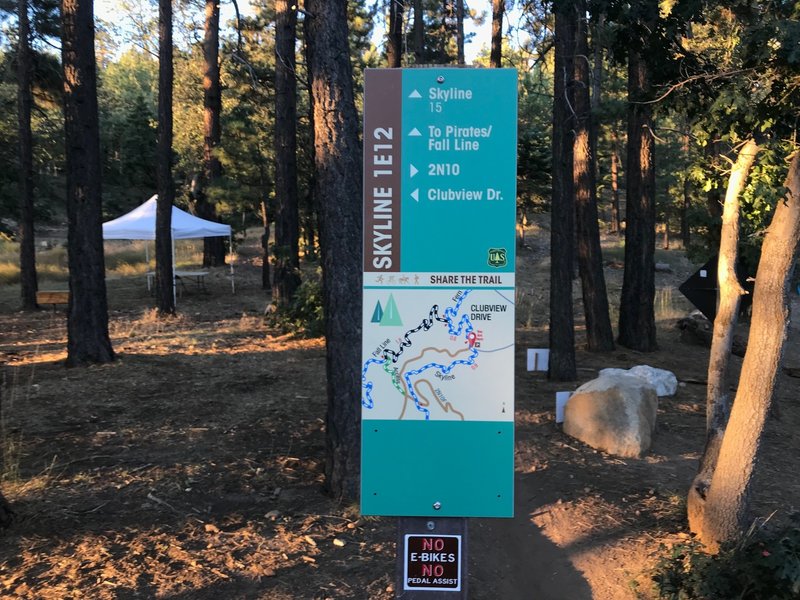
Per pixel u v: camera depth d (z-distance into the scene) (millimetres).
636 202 12391
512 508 2734
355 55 21703
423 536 2805
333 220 4621
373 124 2660
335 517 4531
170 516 4461
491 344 2699
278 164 14453
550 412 7633
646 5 3898
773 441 7312
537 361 8570
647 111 4555
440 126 2654
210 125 23922
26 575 3594
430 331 2705
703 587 3512
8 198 26094
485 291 2688
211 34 23375
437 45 19969
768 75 3596
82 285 9398
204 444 6047
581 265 12195
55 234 40594
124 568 3729
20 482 4906
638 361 11414
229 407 7371
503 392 2713
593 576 4051
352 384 4793
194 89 36531
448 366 2715
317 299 12523
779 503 5320
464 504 2748
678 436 7035
